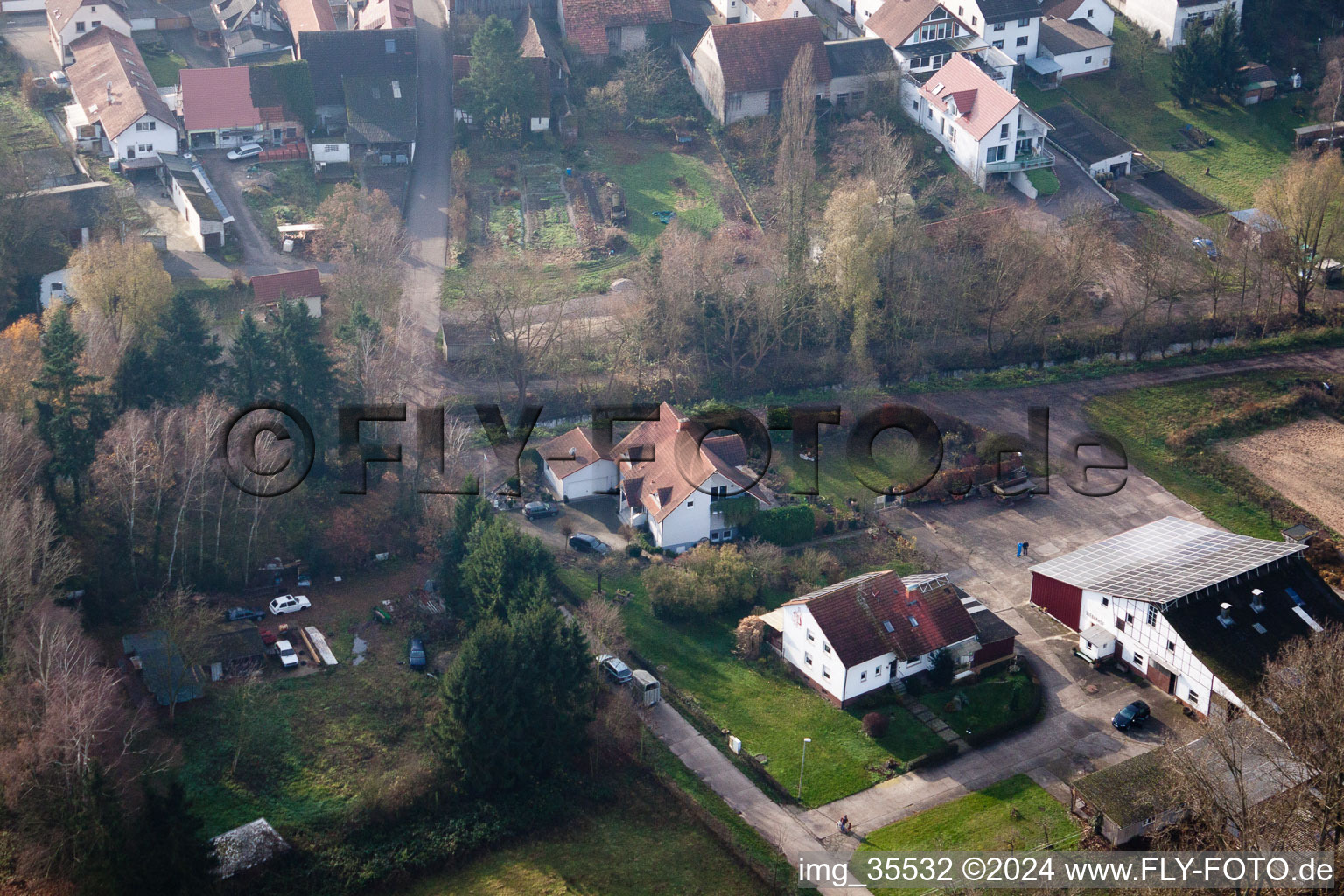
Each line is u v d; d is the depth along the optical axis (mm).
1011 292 125375
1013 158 145875
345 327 106812
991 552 103000
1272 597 89000
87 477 94062
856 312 121062
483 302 117812
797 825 77500
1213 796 68562
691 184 150250
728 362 123062
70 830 67938
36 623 78250
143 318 112250
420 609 93812
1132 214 144250
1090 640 91125
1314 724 70312
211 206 137000
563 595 95188
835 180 146375
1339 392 121188
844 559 101500
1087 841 75438
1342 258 133000
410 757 80312
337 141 149750
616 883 72812
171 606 87250
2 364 99625
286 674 86750
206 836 72688
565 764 80188
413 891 72875
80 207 132750
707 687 88625
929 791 80375
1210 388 122125
